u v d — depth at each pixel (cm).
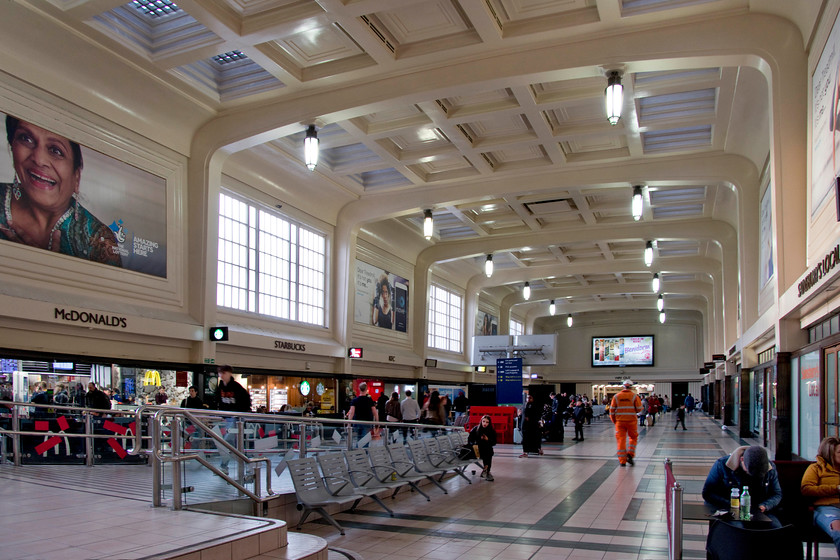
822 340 952
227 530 536
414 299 2564
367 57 1168
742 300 1669
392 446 1021
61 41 1020
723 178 1597
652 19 1036
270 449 838
